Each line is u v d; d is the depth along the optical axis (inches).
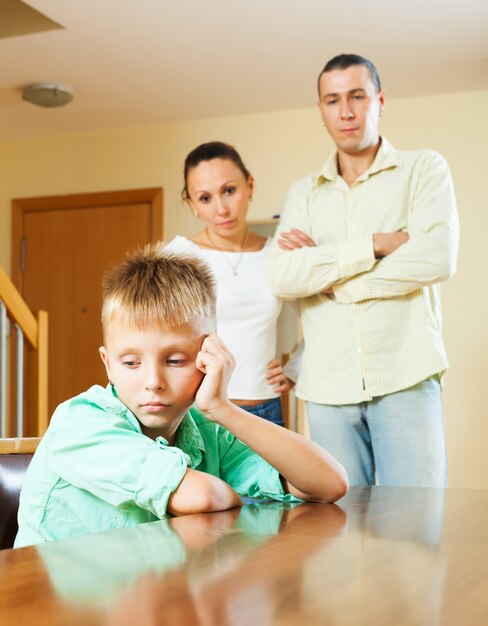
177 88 175.5
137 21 140.2
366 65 89.1
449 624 17.3
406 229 89.1
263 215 189.9
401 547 26.4
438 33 145.4
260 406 90.9
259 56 156.6
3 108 190.2
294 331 172.7
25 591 19.6
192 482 35.1
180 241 92.4
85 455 36.5
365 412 87.3
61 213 211.2
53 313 210.5
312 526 30.6
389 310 86.7
